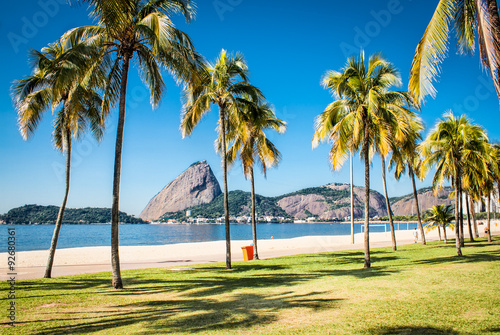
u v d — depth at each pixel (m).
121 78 11.04
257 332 5.42
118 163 10.79
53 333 5.62
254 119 17.00
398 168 25.56
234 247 32.28
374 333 5.25
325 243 36.59
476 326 5.44
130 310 7.32
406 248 24.62
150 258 22.33
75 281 12.09
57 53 14.30
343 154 14.31
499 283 8.96
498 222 82.25
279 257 21.08
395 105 13.61
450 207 27.64
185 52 11.44
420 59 6.55
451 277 10.01
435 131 19.09
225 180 15.93
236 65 15.95
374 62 13.94
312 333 5.32
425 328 5.41
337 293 8.30
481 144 19.39
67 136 13.83
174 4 11.61
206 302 7.87
